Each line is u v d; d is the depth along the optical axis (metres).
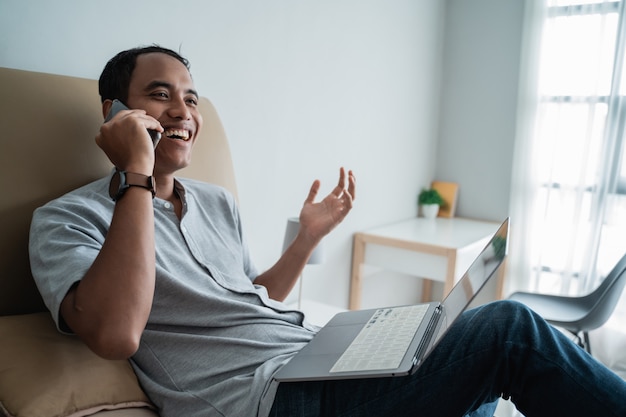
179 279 0.98
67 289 0.77
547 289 2.93
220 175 1.46
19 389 0.78
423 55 2.95
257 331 1.00
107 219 0.97
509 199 3.00
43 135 1.06
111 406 0.86
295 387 0.87
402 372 0.80
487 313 0.91
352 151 2.43
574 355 0.85
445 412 0.87
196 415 0.89
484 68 3.05
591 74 2.70
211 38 1.64
